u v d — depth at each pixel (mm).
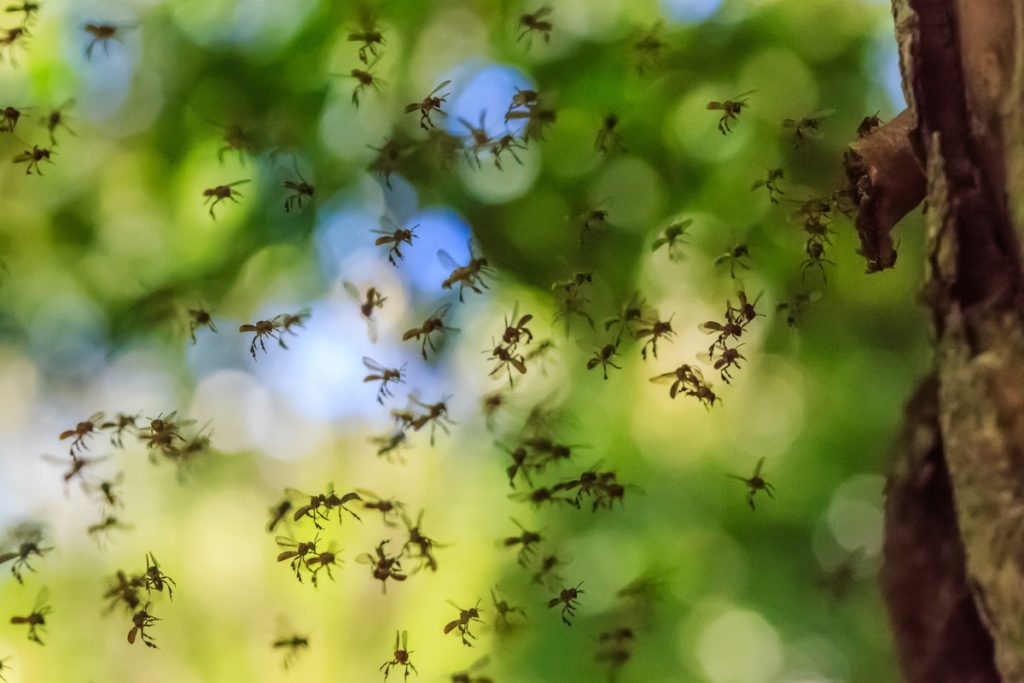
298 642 668
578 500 636
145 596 648
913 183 585
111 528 663
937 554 578
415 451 689
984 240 571
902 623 579
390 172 651
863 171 586
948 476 577
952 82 574
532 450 637
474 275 627
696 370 621
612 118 667
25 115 666
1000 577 567
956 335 571
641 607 694
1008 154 569
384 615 687
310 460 691
